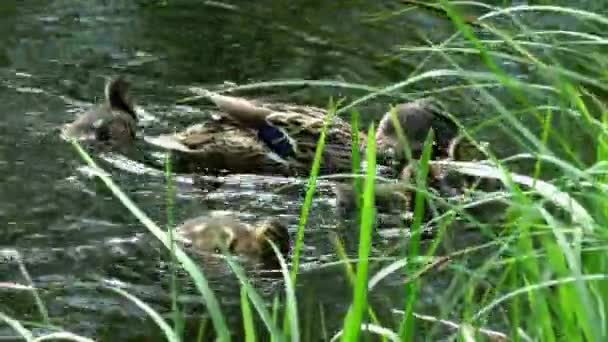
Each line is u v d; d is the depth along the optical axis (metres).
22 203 11.28
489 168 7.22
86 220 11.02
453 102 14.11
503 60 14.27
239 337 8.84
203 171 12.66
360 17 16.58
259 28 16.19
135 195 11.78
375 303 9.25
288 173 13.09
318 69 15.17
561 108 7.36
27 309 9.23
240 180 12.67
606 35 13.78
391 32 16.11
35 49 15.12
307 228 11.34
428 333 7.85
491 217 11.18
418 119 13.52
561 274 6.17
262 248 10.48
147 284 9.79
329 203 12.10
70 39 15.48
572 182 7.16
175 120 13.68
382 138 13.55
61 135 12.89
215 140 13.13
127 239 10.65
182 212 11.57
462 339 6.65
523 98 7.36
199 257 10.39
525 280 6.71
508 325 8.15
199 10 16.59
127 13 16.33
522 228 6.54
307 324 9.04
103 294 9.55
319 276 10.05
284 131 13.41
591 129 7.37
